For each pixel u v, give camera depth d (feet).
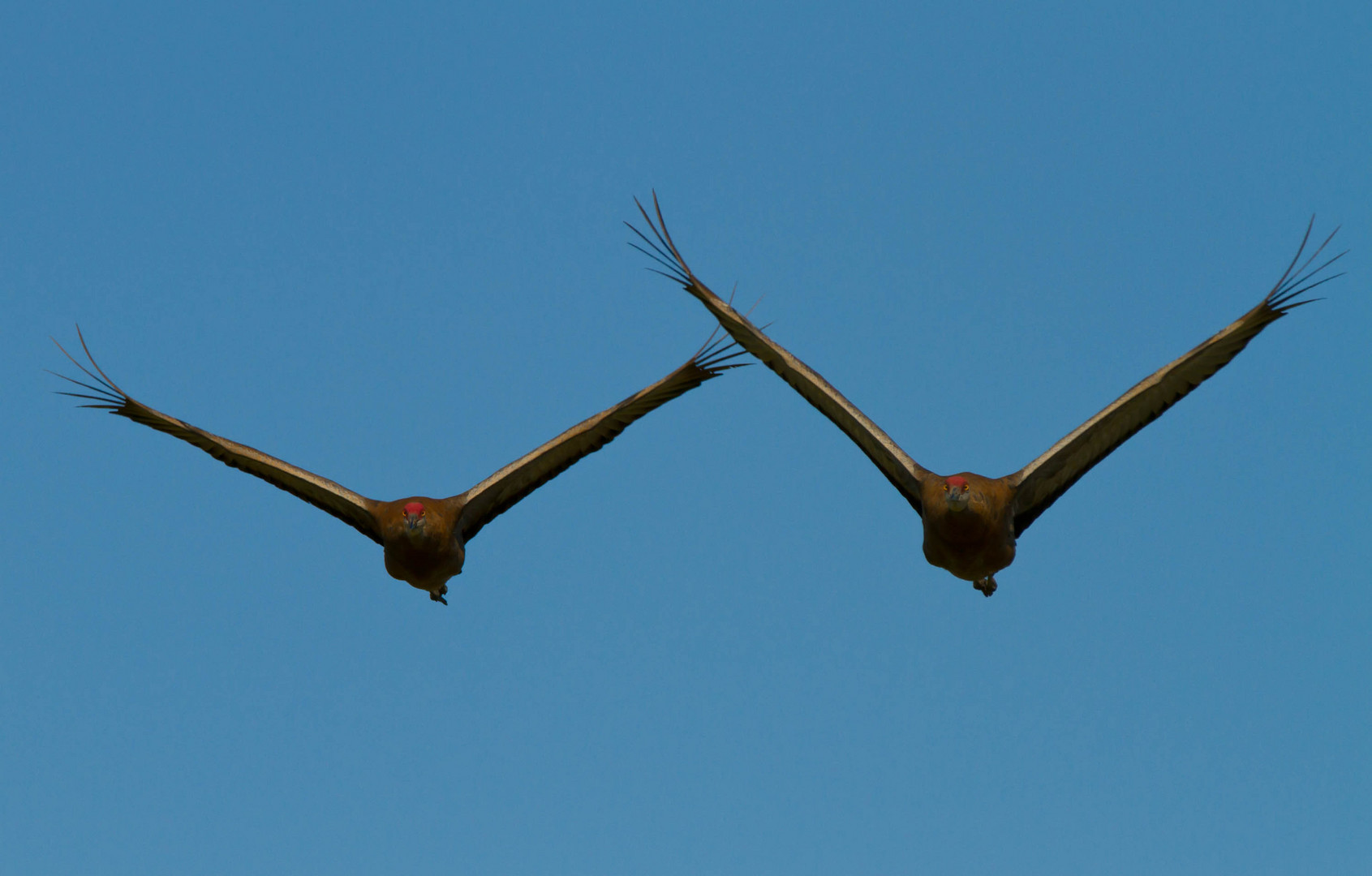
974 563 57.26
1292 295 52.29
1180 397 55.67
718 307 58.54
